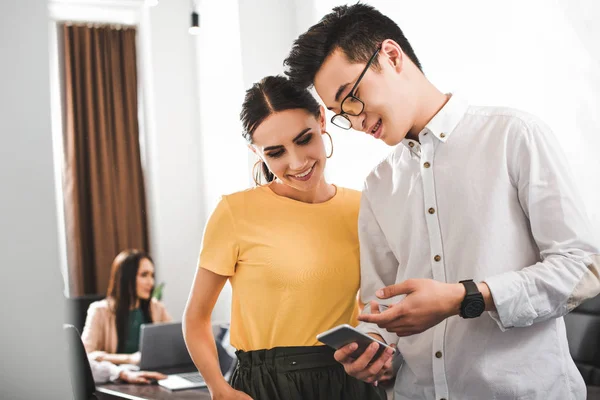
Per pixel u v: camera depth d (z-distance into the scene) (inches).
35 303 64.0
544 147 52.7
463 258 55.2
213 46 195.6
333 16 56.7
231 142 182.7
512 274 50.0
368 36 55.0
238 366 69.9
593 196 77.6
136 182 240.4
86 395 98.1
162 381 110.1
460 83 98.0
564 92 80.6
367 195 63.8
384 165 63.0
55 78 237.3
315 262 67.6
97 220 235.0
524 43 86.0
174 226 238.4
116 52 240.7
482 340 55.1
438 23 101.5
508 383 54.4
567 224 50.6
